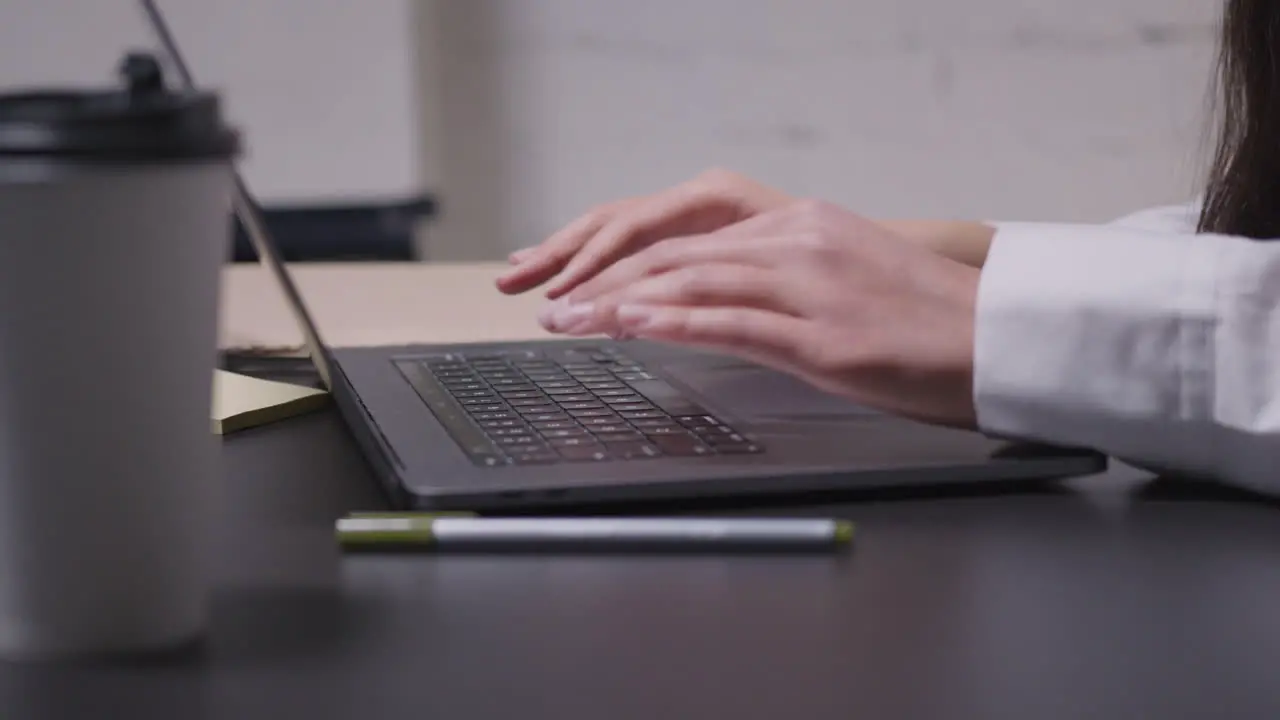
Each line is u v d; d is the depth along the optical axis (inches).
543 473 17.9
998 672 12.6
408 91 74.5
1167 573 15.7
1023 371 19.7
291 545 16.2
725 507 18.0
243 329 31.6
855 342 20.2
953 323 20.3
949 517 17.9
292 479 19.2
